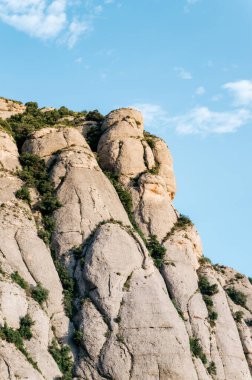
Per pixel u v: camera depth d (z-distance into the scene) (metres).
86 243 71.25
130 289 67.25
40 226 72.94
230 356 71.12
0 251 67.31
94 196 75.50
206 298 74.50
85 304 66.38
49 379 59.53
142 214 78.94
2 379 55.66
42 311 64.12
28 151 81.25
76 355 63.94
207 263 79.25
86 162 78.94
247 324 80.31
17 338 59.84
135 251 70.69
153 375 62.34
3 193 74.00
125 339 63.97
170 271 73.69
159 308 66.38
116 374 62.19
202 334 70.69
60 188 75.94
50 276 68.00
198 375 66.06
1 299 61.69
